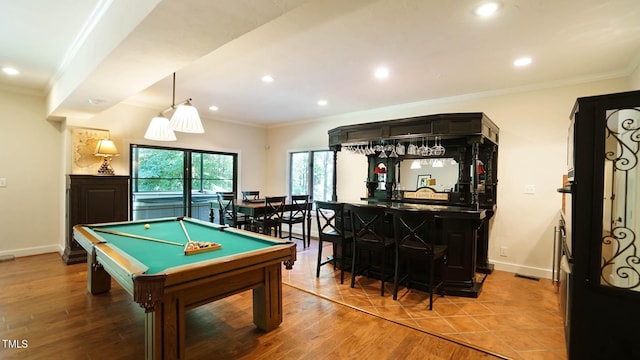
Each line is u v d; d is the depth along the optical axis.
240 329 2.56
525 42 2.71
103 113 4.89
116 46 2.12
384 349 2.28
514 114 4.12
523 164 4.07
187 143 6.02
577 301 1.95
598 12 2.19
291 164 7.16
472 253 3.33
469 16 2.28
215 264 1.96
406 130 3.73
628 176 1.86
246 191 6.82
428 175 4.59
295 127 6.98
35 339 2.36
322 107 5.44
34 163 4.66
